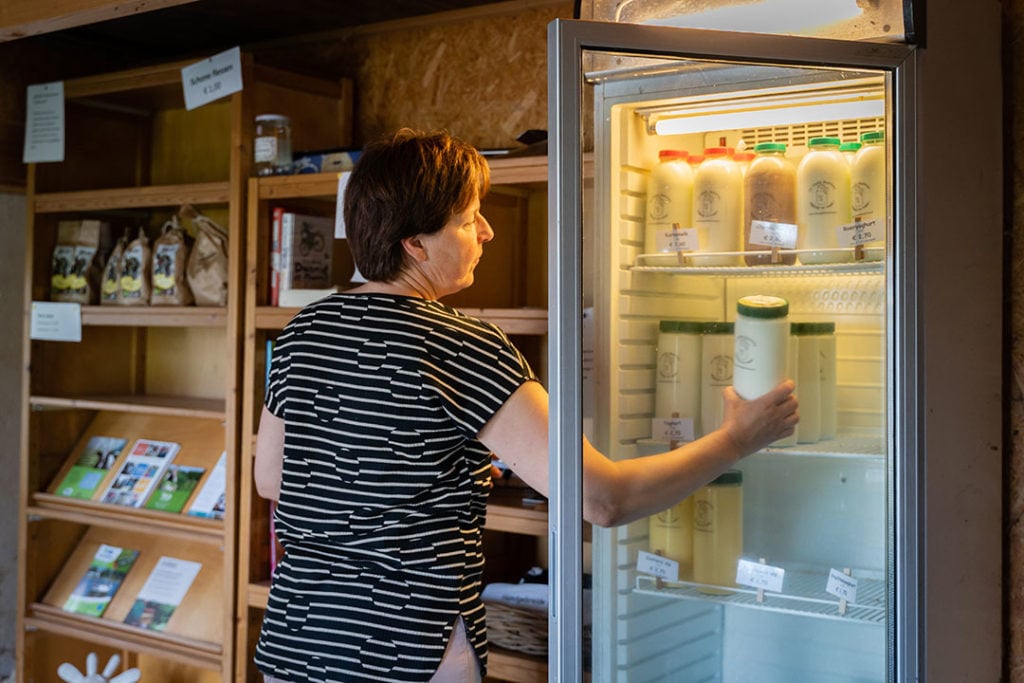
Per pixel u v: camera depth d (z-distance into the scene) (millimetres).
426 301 1695
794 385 1719
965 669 1666
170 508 3107
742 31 1613
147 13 3207
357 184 1730
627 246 1690
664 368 1744
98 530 3477
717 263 1755
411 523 1628
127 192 3129
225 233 3076
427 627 1612
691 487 1685
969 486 1668
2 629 3584
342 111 3174
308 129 3090
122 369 3670
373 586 1617
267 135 2896
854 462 1673
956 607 1646
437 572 1632
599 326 1630
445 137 1776
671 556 1760
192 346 3568
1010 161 1757
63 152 3256
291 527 1697
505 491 2607
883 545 1647
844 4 1595
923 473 1572
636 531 1742
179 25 3355
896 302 1565
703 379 1759
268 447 1837
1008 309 1759
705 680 1782
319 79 3094
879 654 1667
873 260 1662
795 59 1552
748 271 1750
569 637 1517
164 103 3477
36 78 3541
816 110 1646
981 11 1682
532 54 2895
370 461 1623
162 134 3617
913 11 1552
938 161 1594
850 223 1690
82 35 3541
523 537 2910
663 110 1683
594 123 1596
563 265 1505
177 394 3602
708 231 1742
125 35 3527
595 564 1689
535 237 2799
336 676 1614
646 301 1741
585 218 1566
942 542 1609
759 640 1767
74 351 3510
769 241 1735
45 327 3301
